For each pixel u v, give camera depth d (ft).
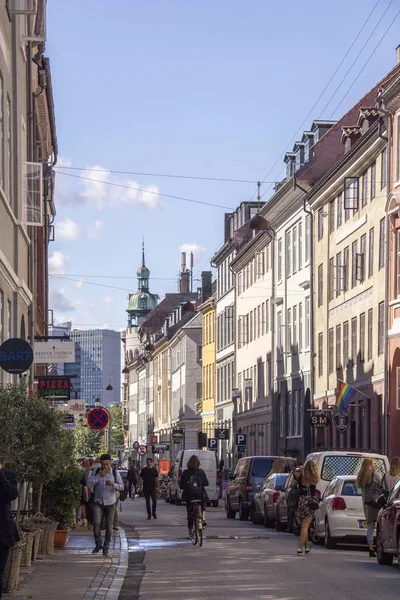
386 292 165.99
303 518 84.02
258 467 144.46
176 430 362.53
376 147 171.63
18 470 63.77
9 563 54.95
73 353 118.01
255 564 75.20
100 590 57.06
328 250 206.08
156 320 567.59
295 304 233.55
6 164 88.43
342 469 103.60
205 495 94.89
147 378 555.28
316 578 65.46
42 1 98.43
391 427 162.50
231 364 319.47
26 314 104.47
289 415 238.48
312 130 240.94
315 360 215.31
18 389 65.87
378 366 172.04
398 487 74.33
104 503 79.77
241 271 302.66
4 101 86.58
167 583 63.26
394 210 161.58
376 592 57.98
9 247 90.43
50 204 181.27
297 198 228.02
